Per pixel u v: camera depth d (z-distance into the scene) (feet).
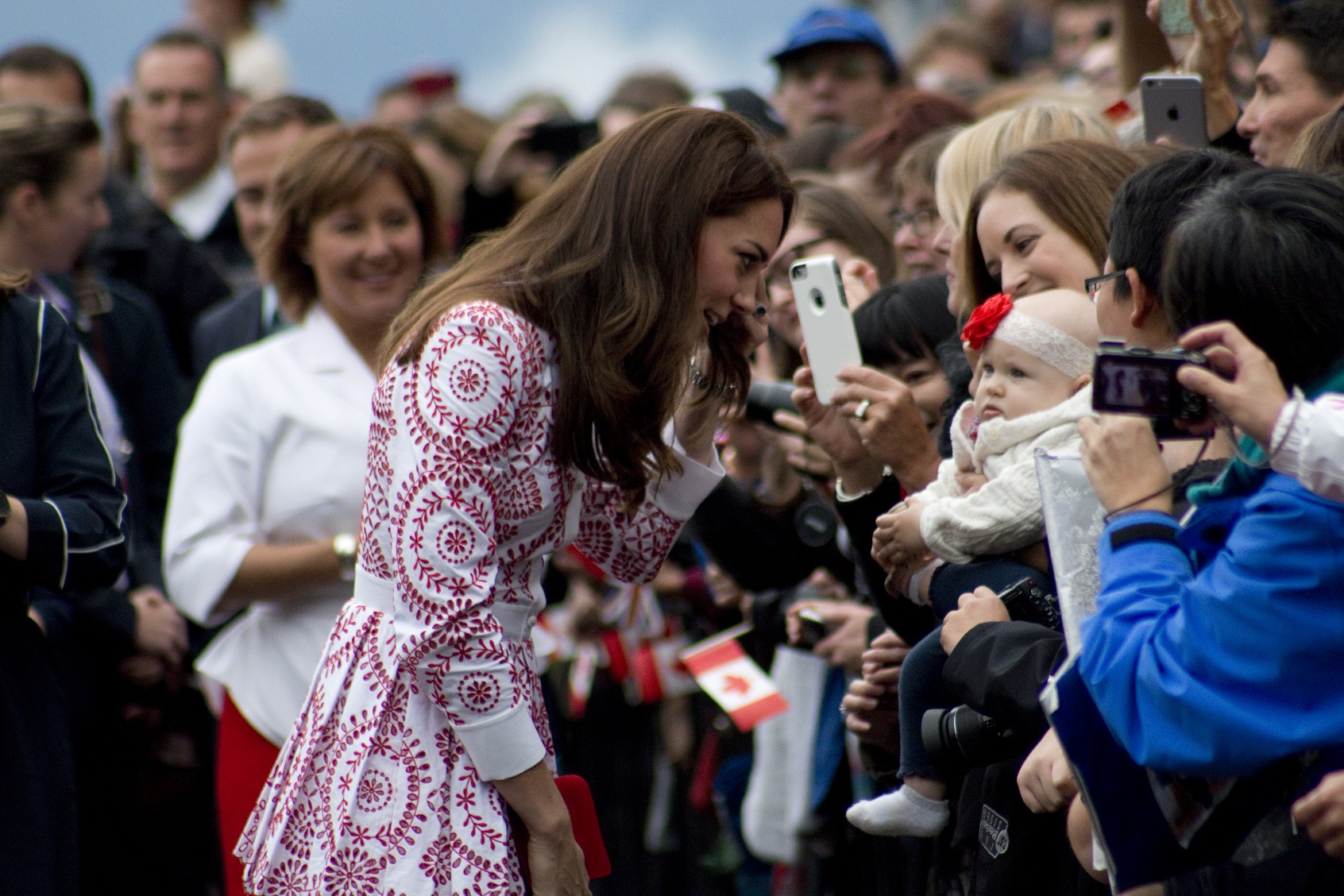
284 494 42.45
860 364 34.01
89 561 37.24
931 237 41.91
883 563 31.22
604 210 28.78
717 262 29.07
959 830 28.68
